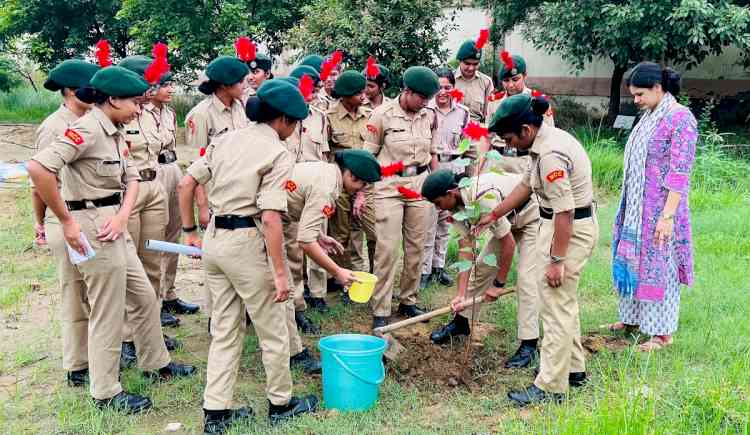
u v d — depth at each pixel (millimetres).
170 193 5324
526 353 4477
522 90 6078
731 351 4277
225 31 14047
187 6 13906
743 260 6180
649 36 10805
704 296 5305
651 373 4062
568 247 3805
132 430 3682
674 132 4289
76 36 16078
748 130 13109
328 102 5980
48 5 15969
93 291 3740
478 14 15109
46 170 3402
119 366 3969
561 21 11555
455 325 4836
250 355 4660
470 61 6805
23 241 7113
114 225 3713
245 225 3510
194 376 4309
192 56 14344
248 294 3557
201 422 3809
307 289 5852
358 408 3854
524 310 4473
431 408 3920
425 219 5164
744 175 9516
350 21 11508
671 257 4449
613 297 5609
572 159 3678
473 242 4258
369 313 5504
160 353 4238
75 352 4121
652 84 4379
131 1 13898
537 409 3727
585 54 12398
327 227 5719
